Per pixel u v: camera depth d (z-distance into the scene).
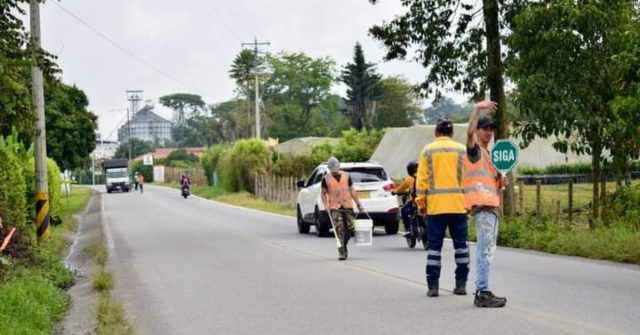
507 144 24.22
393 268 18.73
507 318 11.78
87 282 18.59
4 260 15.93
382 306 13.31
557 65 25.73
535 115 26.81
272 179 65.31
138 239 30.83
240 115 152.38
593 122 25.55
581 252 20.19
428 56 31.38
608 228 22.64
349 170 29.27
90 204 71.06
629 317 11.68
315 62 155.62
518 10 28.47
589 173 56.16
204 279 18.02
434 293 14.00
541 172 57.00
